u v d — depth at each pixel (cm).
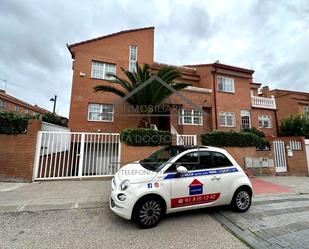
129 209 358
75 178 721
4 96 2745
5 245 301
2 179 648
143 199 372
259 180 891
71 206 470
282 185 806
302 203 564
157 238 338
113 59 1382
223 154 486
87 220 400
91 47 1347
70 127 1225
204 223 407
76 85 1274
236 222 415
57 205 471
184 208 407
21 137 675
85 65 1312
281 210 498
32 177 666
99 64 1356
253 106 1722
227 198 455
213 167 457
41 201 491
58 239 324
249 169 964
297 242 335
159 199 387
